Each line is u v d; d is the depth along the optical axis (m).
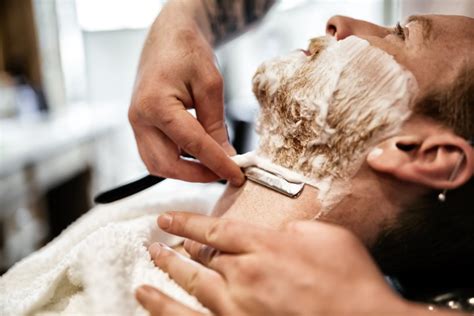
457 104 0.51
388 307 0.34
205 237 0.44
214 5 0.81
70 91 2.69
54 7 2.41
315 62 0.54
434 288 0.54
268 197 0.55
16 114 2.06
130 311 0.41
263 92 0.58
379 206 0.52
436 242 0.54
